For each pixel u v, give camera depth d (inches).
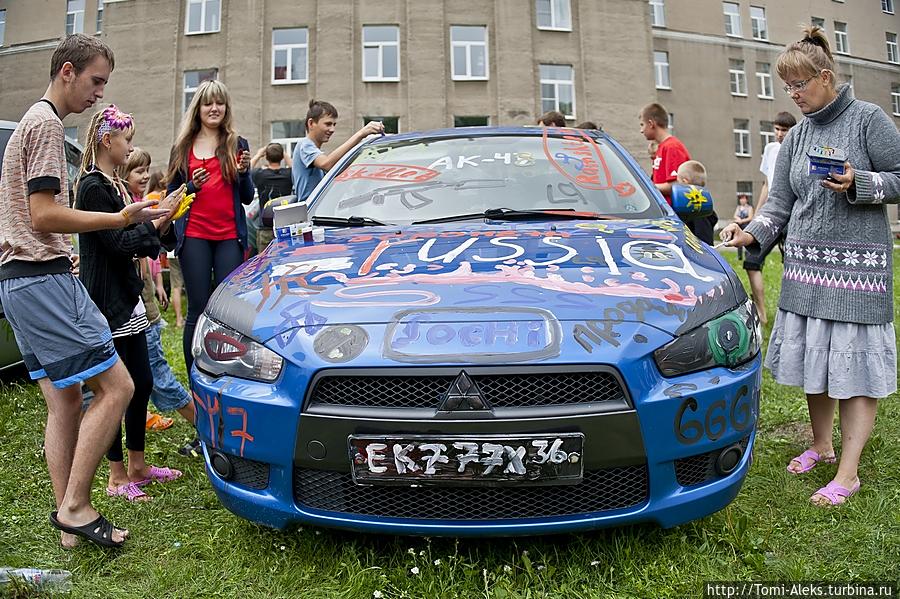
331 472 78.7
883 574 81.8
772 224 116.6
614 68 950.4
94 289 106.0
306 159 195.8
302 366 78.1
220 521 99.8
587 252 95.6
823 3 1307.8
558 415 74.3
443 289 84.4
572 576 80.9
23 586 81.7
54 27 1017.5
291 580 82.7
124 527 100.6
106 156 105.7
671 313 81.5
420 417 74.6
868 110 104.1
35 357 95.7
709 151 1160.2
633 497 78.2
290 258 100.3
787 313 113.7
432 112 881.5
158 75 900.6
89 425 93.3
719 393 79.9
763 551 87.4
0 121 166.7
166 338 254.7
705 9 1169.4
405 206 119.6
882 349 104.0
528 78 909.8
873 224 103.3
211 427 85.4
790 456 124.1
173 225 121.4
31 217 86.2
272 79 881.5
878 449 123.0
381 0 878.4
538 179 124.8
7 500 110.7
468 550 87.0
